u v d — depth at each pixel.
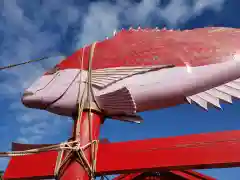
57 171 2.58
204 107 2.68
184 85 2.69
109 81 2.78
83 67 2.96
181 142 2.49
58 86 2.88
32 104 2.96
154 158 2.45
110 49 3.05
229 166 2.29
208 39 2.89
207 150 2.37
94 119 2.76
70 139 2.74
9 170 2.75
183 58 2.79
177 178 3.92
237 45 2.79
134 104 2.68
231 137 2.39
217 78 2.68
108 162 2.54
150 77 2.75
